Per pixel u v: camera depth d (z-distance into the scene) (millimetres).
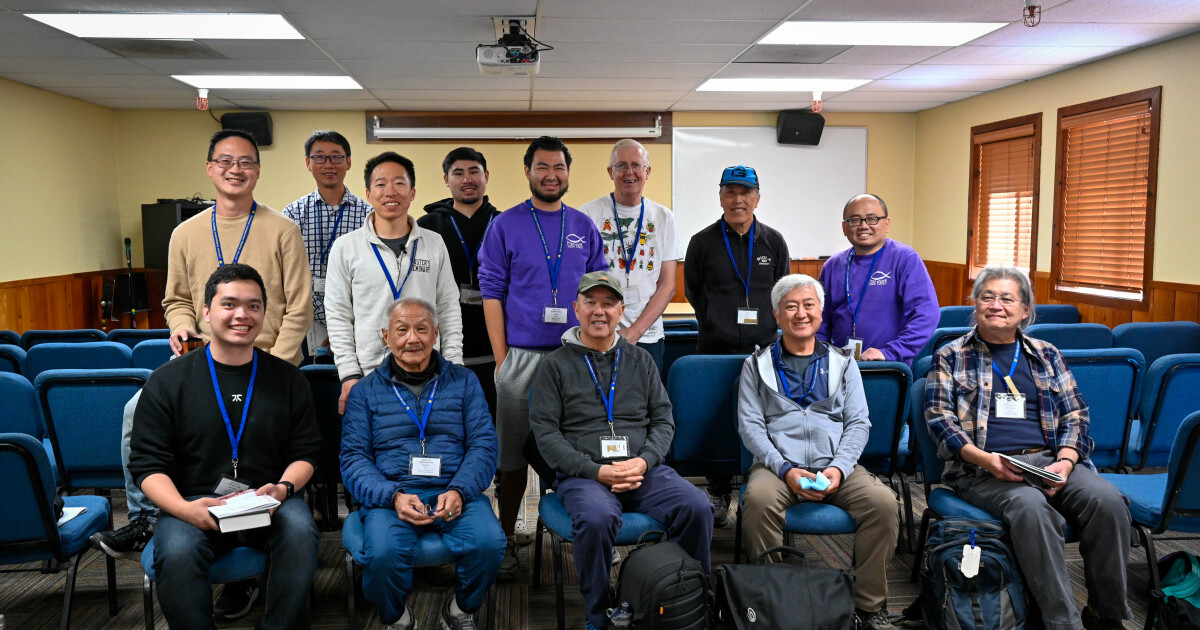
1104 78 5871
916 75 6531
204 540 2146
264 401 2369
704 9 4555
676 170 8398
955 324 5141
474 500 2516
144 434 2240
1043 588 2297
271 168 8055
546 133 8180
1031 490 2396
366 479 2422
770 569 2260
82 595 2852
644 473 2549
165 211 7516
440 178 8219
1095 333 3865
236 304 2291
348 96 7273
